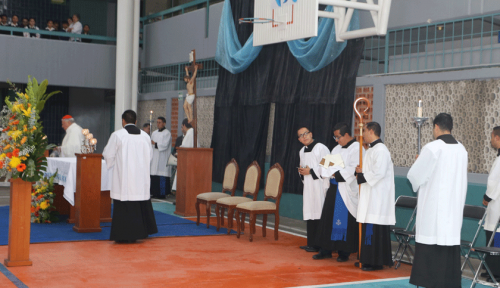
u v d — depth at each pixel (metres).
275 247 6.48
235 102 9.99
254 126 9.48
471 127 6.34
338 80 7.74
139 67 13.77
